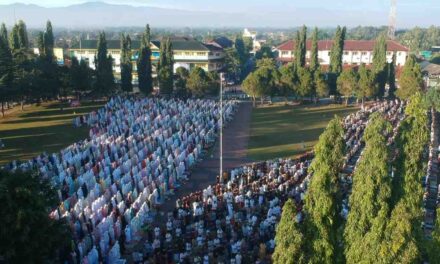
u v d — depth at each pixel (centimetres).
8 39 9925
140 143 4806
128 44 9488
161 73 9019
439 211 1719
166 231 3136
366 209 1883
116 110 6700
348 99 9131
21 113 7525
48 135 5988
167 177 4022
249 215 3256
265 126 6775
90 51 12850
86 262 2545
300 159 4741
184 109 6806
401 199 1928
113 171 3984
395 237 1509
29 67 8250
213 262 2747
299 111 8050
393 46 12769
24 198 2289
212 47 13112
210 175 4450
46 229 2312
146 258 2797
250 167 4384
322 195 1803
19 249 2212
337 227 1858
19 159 4888
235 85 12081
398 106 7675
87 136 5941
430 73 10050
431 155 4759
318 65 9819
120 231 3019
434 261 1688
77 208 3145
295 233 1655
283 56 13862
